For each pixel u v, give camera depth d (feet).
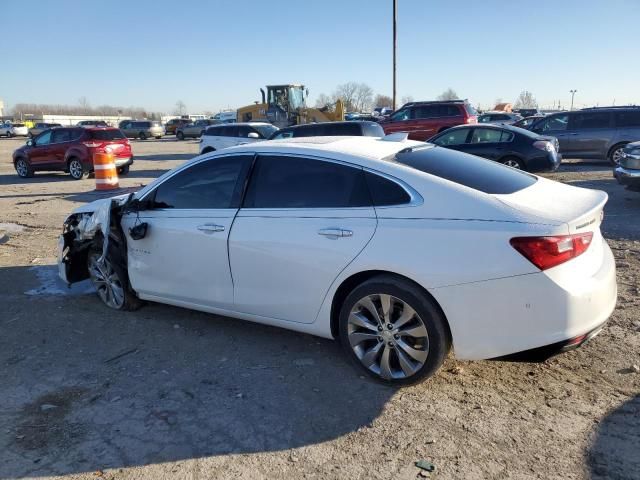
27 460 9.45
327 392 11.42
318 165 12.24
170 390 11.71
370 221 11.18
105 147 54.65
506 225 10.05
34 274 20.51
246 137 57.93
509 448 9.36
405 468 8.98
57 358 13.41
